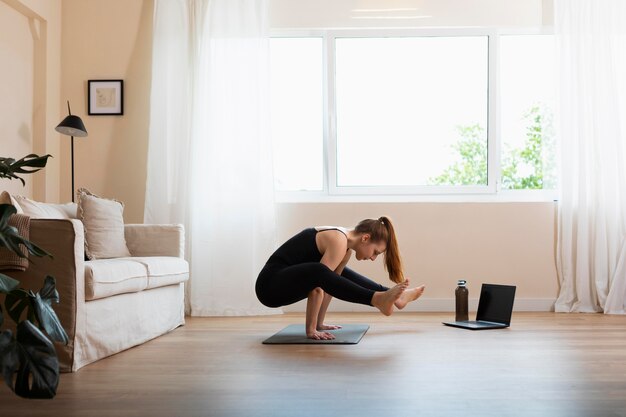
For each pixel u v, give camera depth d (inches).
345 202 232.4
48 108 224.1
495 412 90.1
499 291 187.6
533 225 230.4
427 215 231.3
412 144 242.5
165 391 104.0
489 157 239.6
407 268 230.7
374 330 176.2
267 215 227.3
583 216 224.2
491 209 230.7
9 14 206.2
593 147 225.5
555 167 230.5
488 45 239.8
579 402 95.6
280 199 240.4
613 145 224.8
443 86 242.5
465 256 230.7
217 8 229.9
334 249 156.7
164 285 174.1
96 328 132.5
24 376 87.7
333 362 128.0
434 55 242.5
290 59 242.8
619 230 223.8
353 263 230.2
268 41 229.9
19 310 102.6
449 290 230.1
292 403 95.4
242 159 227.9
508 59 242.7
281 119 242.5
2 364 86.1
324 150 241.6
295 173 242.4
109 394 102.0
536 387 105.4
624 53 227.1
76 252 123.9
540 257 229.9
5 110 203.8
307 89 242.7
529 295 229.8
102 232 173.9
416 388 104.8
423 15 235.9
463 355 135.4
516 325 186.1
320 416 88.2
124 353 142.6
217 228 226.8
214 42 229.6
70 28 234.1
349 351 140.9
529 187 241.6
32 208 152.9
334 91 241.1
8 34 205.8
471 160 241.1
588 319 201.0
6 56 204.1
